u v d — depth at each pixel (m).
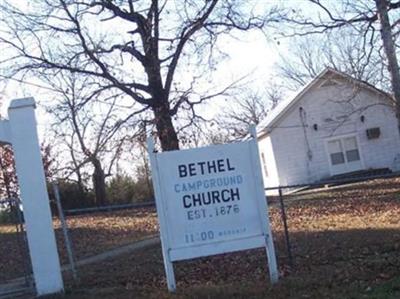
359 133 35.69
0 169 29.58
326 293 8.62
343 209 20.67
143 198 37.22
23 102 10.20
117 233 19.81
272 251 9.52
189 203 9.46
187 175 9.48
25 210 10.15
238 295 8.95
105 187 35.16
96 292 9.90
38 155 10.22
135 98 22.33
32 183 10.18
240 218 9.50
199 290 9.32
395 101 19.34
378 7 18.39
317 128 35.50
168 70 22.62
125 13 22.08
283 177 35.16
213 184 9.51
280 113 35.34
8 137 10.19
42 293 10.10
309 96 35.59
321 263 10.68
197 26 22.31
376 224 15.55
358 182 32.12
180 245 9.40
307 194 28.22
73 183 33.88
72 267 11.13
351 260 10.65
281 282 9.41
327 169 35.41
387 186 27.05
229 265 11.45
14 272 13.45
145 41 22.23
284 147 35.28
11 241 18.56
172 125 22.48
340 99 34.97
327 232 14.73
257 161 9.58
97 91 23.12
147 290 9.73
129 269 11.97
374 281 9.07
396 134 36.00
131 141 22.41
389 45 18.62
